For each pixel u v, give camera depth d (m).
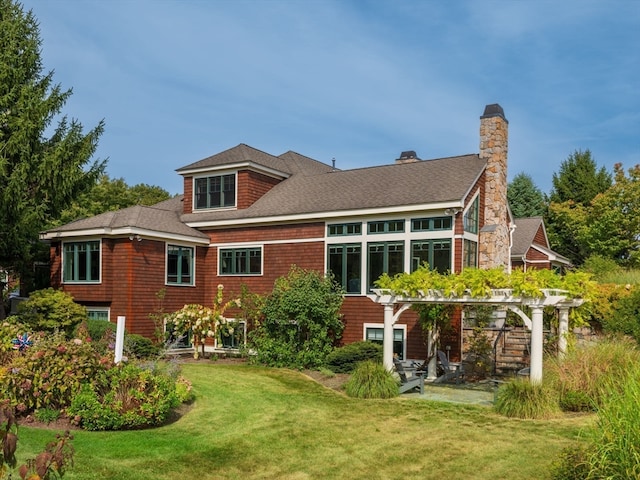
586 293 11.75
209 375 15.55
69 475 6.75
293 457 8.30
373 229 18.30
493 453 8.30
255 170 22.42
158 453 8.23
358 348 16.22
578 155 40.25
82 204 33.34
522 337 15.91
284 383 14.68
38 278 23.62
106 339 15.77
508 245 20.58
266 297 18.97
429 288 12.87
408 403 12.12
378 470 7.74
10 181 18.52
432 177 19.00
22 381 9.48
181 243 21.00
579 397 10.50
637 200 30.52
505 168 19.86
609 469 5.21
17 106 19.48
